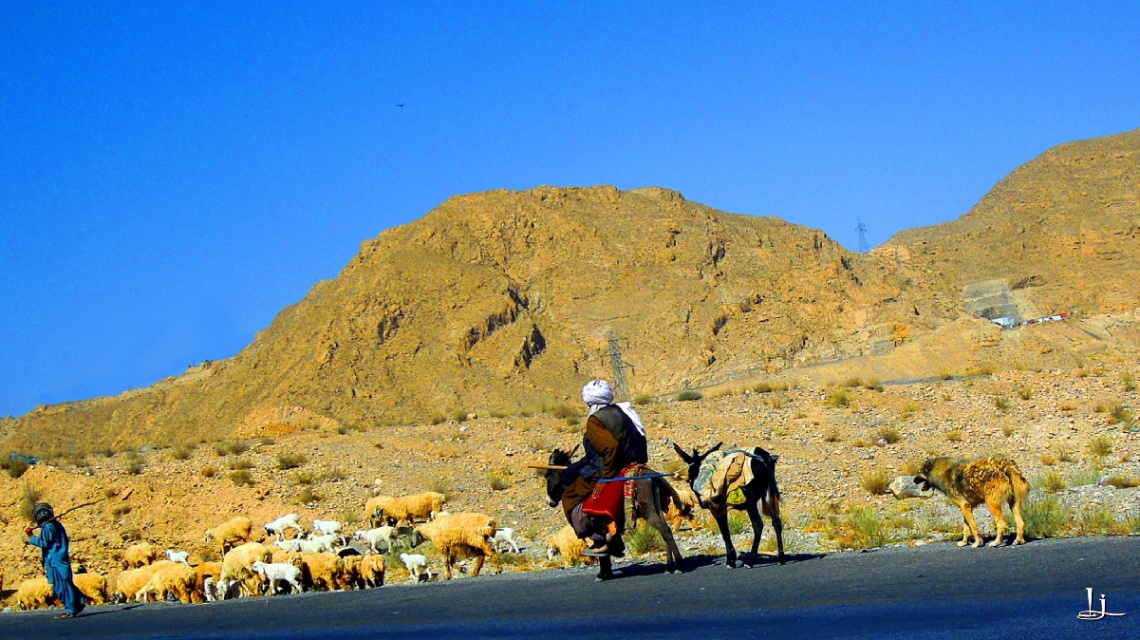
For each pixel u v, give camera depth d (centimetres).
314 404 13862
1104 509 1617
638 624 988
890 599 995
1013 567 1112
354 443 3008
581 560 1631
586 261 17050
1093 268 19338
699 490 1298
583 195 18750
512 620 1074
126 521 2444
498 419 3400
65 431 16888
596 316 15862
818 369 11356
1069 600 924
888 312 15325
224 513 2470
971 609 922
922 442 2739
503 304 15562
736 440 2816
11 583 2200
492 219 17825
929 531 1588
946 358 10925
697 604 1059
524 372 14600
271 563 1648
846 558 1285
